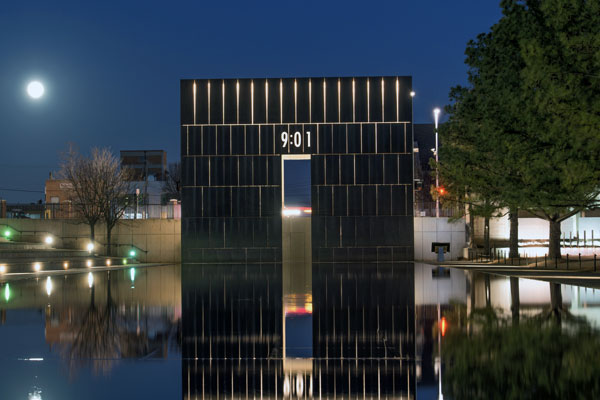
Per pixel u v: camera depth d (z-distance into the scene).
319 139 51.78
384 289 21.91
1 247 40.56
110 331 12.06
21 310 15.46
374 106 51.84
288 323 13.20
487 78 28.73
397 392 7.41
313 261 51.19
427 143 94.62
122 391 7.43
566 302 16.42
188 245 51.88
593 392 7.11
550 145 24.30
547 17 23.52
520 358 9.06
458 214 46.09
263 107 52.03
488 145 28.16
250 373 8.50
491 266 39.31
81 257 42.50
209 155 52.12
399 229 51.41
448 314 14.17
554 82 20.53
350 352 9.84
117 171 57.84
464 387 7.47
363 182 51.56
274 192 51.78
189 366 8.91
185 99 52.34
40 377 8.14
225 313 15.05
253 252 51.66
